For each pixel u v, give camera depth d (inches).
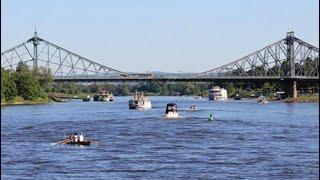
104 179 6574.8
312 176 6697.8
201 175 6712.6
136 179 6560.0
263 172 6889.8
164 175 6732.3
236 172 6879.9
